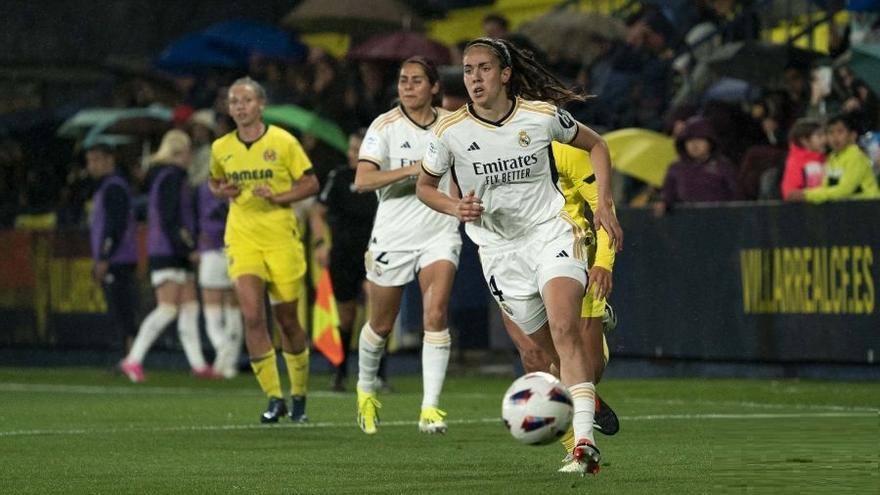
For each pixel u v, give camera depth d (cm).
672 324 5428
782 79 5878
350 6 7419
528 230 2722
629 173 5741
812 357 5025
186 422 4044
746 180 5488
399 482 2642
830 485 2567
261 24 7969
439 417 3459
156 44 9725
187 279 6344
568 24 6788
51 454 3200
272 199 3953
